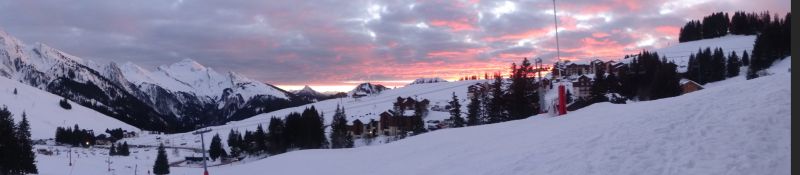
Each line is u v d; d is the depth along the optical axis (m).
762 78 22.92
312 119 114.44
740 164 12.84
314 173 30.03
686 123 17.11
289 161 42.44
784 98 17.50
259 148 123.19
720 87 23.22
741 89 20.80
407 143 32.84
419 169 21.50
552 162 16.14
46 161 92.44
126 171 99.25
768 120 15.58
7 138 63.44
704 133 15.70
